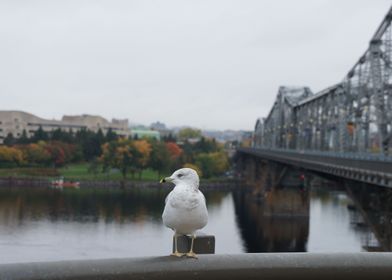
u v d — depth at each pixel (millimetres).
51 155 137500
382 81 47750
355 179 34531
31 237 51781
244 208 88375
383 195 35406
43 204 79438
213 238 5887
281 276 4750
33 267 4246
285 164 78125
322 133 82812
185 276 4598
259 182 109250
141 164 129000
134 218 67125
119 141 132625
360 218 76562
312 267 4758
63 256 43406
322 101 84250
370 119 59031
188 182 5605
